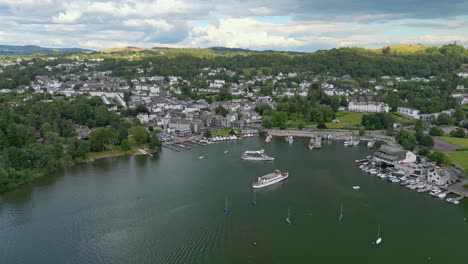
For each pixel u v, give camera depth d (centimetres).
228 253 18638
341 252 18838
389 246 19425
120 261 17912
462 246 19438
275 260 18100
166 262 17888
